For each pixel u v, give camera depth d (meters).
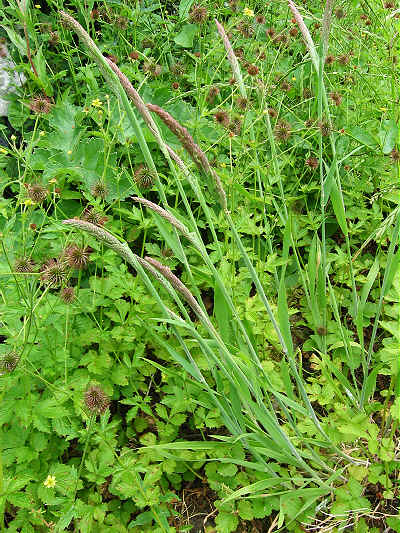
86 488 0.35
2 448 0.33
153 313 0.41
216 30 0.65
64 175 0.49
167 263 0.44
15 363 0.33
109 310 0.44
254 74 0.50
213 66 0.64
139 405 0.37
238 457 0.36
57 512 0.31
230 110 0.46
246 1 0.71
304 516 0.34
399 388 0.34
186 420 0.41
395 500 0.36
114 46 0.65
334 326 0.45
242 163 0.51
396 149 0.52
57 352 0.37
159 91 0.57
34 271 0.37
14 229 0.47
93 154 0.51
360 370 0.46
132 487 0.32
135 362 0.39
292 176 0.56
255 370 0.33
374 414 0.41
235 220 0.43
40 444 0.34
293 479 0.33
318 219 0.50
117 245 0.24
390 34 0.58
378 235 0.37
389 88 0.62
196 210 0.52
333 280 0.52
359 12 0.75
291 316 0.50
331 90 0.59
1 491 0.29
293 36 0.63
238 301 0.42
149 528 0.34
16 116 0.62
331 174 0.34
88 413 0.31
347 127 0.55
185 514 0.36
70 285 0.47
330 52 0.65
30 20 0.63
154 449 0.33
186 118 0.57
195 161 0.23
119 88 0.24
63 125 0.53
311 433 0.36
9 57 0.68
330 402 0.40
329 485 0.35
